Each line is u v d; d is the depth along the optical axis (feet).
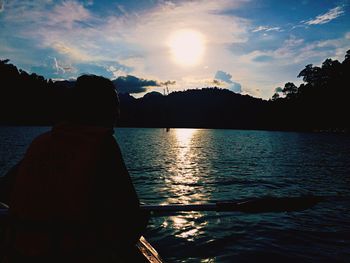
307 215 22.09
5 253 4.60
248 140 188.14
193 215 21.44
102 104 5.00
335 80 382.01
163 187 33.91
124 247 4.92
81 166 4.35
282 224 19.84
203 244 16.35
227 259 14.61
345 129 359.87
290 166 57.52
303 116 425.28
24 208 4.49
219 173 46.29
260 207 7.03
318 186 36.45
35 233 4.39
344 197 29.68
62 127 4.82
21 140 118.62
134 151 89.45
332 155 85.71
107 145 4.54
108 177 4.45
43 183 4.46
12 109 469.16
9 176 5.35
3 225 5.08
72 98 5.03
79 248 4.31
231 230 18.53
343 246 16.34
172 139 192.13
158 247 15.97
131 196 4.64
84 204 4.29
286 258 14.78
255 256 14.97
